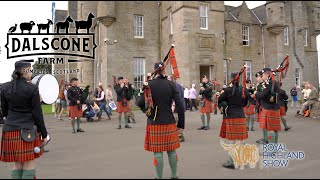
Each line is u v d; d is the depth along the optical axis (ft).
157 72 8.14
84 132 8.82
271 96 13.11
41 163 8.76
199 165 10.40
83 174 5.79
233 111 11.25
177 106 9.54
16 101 8.01
